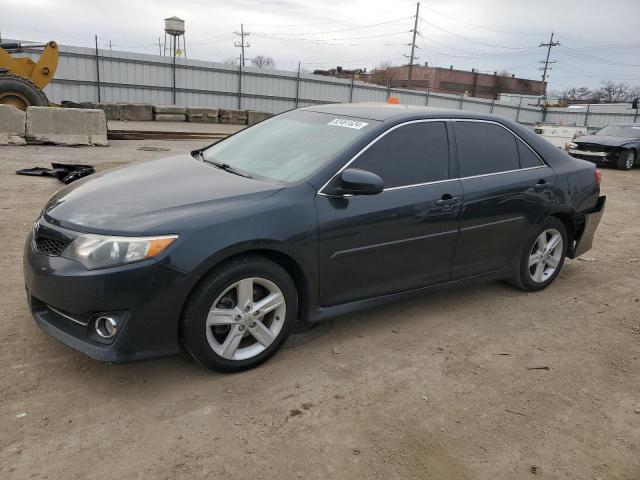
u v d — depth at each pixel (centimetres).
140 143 1488
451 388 327
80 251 281
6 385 293
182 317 294
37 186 781
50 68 1534
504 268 454
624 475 263
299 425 280
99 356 280
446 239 397
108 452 250
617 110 4141
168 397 294
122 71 2747
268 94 3244
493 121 443
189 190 327
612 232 772
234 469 246
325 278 342
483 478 254
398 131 381
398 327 403
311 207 328
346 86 3512
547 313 450
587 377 352
